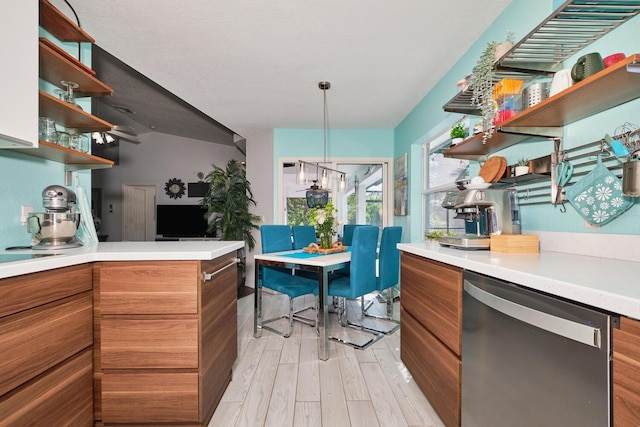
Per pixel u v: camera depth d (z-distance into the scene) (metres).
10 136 1.22
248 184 4.91
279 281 2.82
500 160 1.80
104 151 6.77
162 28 2.13
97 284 1.40
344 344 2.51
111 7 1.91
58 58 1.53
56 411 1.19
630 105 1.20
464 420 1.22
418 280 1.69
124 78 3.75
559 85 1.28
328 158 4.64
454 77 2.66
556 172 1.49
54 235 1.54
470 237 1.64
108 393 1.41
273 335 2.72
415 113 3.69
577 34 1.31
